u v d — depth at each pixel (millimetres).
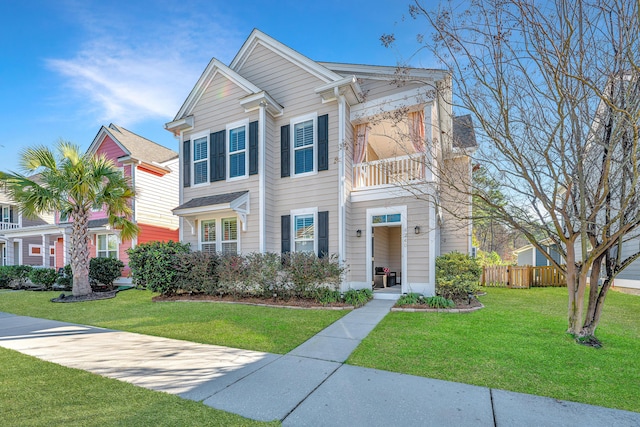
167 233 15891
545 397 3197
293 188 10008
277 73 10562
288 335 5527
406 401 3129
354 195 9695
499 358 4234
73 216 10430
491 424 2721
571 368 3896
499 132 4801
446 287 8266
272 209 10234
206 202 10391
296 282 8461
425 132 8906
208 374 3857
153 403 3107
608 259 4957
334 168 9414
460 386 3457
